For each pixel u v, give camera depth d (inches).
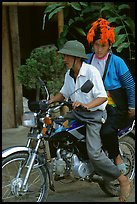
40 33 306.3
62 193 177.5
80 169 155.8
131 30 237.0
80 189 182.4
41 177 156.8
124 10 257.8
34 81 209.8
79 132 156.9
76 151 158.7
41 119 149.4
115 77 163.0
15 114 280.5
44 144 154.7
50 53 210.4
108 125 157.8
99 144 153.7
